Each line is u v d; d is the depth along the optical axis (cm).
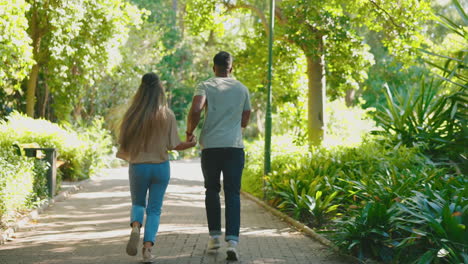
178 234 765
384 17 1669
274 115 3241
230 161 598
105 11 1830
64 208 1071
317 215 845
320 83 1762
